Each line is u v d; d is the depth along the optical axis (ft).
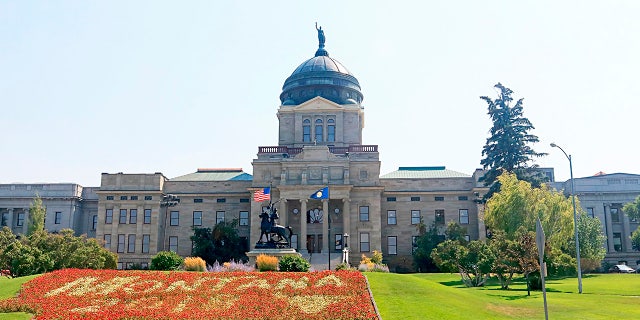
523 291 159.63
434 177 334.03
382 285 121.90
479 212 313.53
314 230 316.81
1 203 358.43
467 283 183.21
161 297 110.11
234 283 120.16
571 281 198.29
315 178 307.78
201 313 98.63
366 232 307.78
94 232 363.76
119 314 96.84
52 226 353.92
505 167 270.05
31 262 173.17
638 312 113.09
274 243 177.17
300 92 365.61
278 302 104.88
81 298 108.58
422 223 317.42
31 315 98.22
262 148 322.55
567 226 211.00
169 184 338.95
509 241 160.45
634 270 308.60
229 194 334.03
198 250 296.30
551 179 364.17
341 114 350.23
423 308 102.83
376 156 316.81
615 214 357.82
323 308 101.14
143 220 327.88
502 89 281.95
